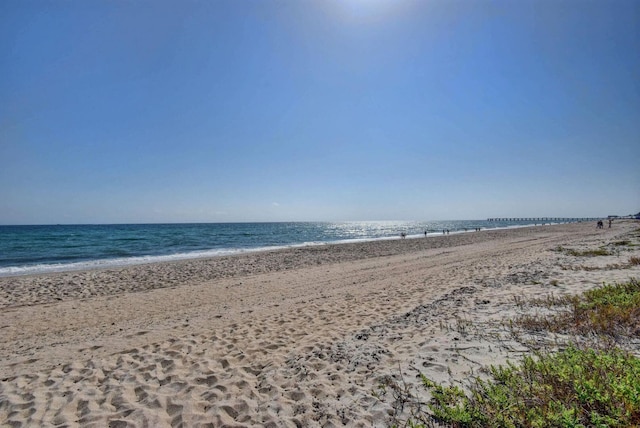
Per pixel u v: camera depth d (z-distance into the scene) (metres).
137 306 9.60
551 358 3.74
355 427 3.17
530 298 7.18
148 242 39.00
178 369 5.03
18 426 3.64
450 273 12.59
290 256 22.16
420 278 12.09
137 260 21.45
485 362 4.10
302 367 4.78
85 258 23.05
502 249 21.92
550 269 11.03
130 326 7.66
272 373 4.69
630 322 4.73
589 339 4.43
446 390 3.39
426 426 2.96
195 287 12.21
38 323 8.05
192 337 6.55
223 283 12.91
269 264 18.39
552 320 5.41
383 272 14.44
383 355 4.83
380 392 3.73
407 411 3.26
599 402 2.73
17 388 4.56
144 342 6.39
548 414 2.60
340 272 15.02
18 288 12.29
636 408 2.53
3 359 5.73
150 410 3.86
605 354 3.65
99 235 53.44
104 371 5.07
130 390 4.39
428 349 4.78
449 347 4.74
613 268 10.15
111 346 6.20
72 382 4.71
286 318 7.66
